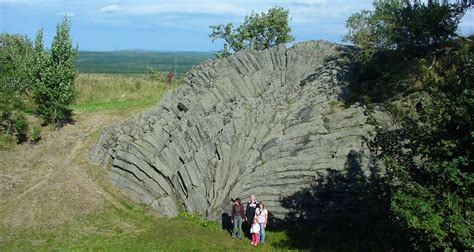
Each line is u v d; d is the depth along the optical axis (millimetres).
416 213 13914
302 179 25641
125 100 42750
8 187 26359
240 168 27266
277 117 29703
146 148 27625
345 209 24109
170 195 26734
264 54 35750
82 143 31391
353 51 34500
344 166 25188
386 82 30312
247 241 23609
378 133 17000
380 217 22609
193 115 29531
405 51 32781
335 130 27531
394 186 17141
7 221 23453
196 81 33688
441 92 15211
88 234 22875
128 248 21562
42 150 30406
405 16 32125
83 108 38906
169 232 23672
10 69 38062
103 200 25719
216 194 26328
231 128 28766
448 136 14922
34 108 35938
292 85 33531
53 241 22016
